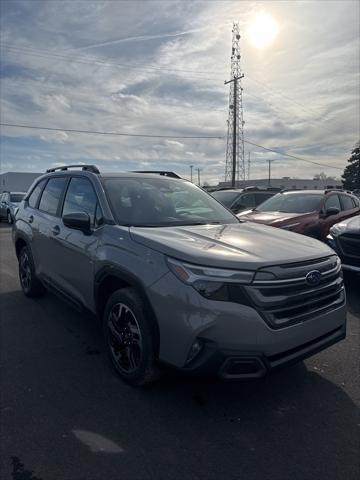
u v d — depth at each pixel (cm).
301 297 281
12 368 358
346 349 403
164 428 273
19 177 5166
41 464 237
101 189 388
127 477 227
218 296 260
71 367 361
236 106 4094
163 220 376
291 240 338
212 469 234
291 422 281
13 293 597
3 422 278
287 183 8662
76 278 398
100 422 279
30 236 517
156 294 282
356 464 239
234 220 426
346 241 604
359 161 6247
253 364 260
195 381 335
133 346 316
